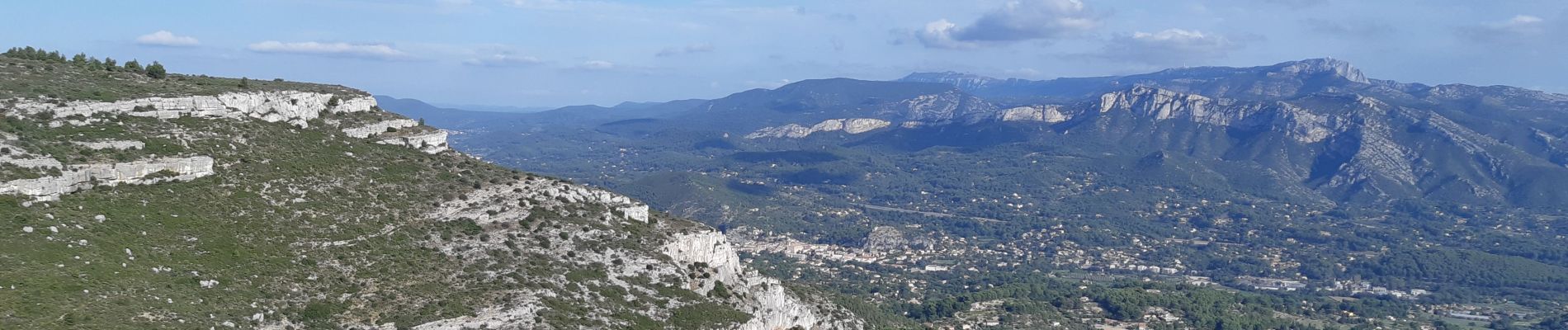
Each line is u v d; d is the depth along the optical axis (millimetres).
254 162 193375
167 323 141875
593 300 181500
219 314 148875
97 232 158000
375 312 161375
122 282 147500
